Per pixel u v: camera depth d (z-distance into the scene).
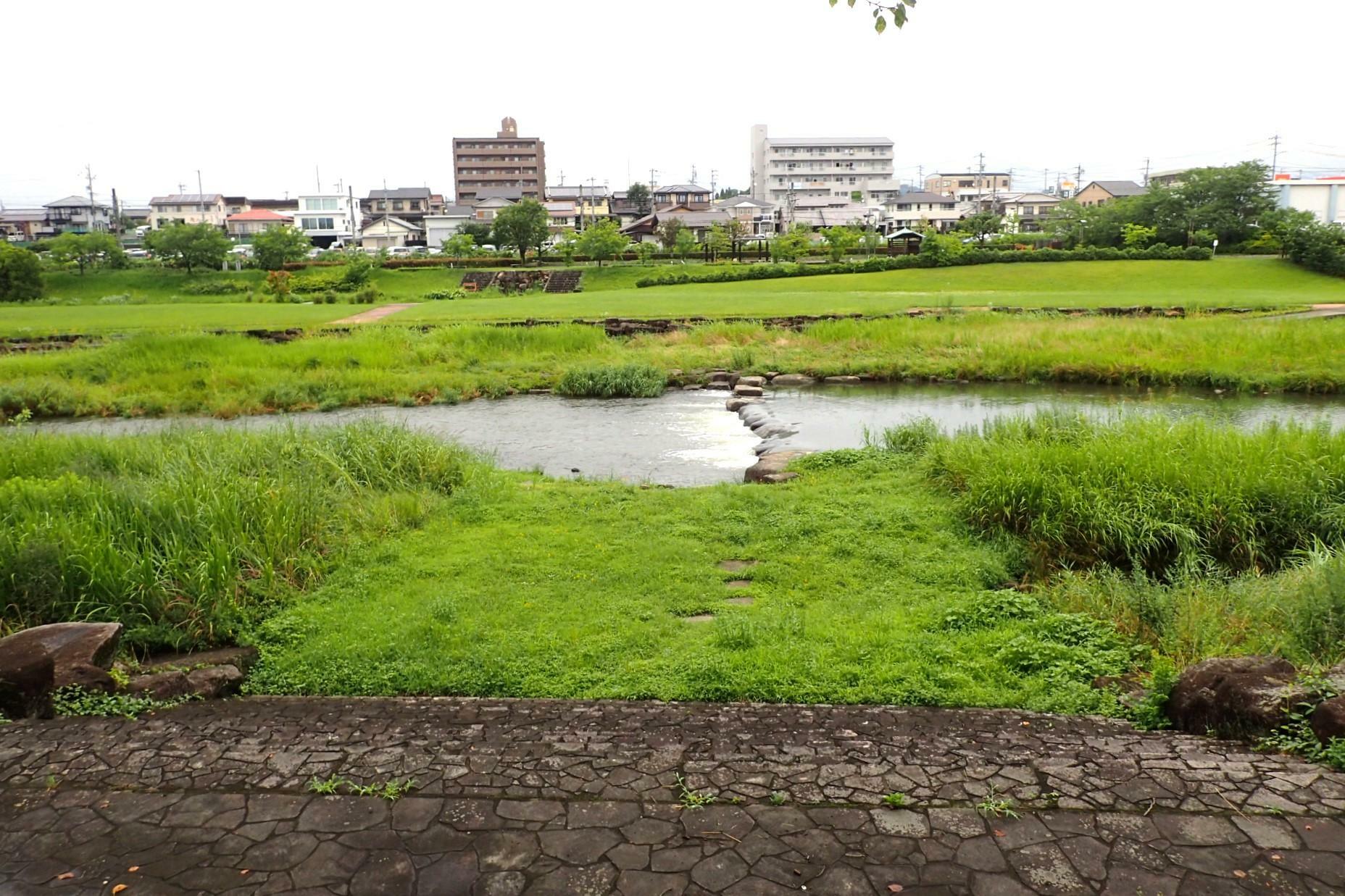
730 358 21.41
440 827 3.30
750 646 5.44
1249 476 7.80
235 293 56.31
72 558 6.13
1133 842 3.10
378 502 8.59
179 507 7.06
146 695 4.84
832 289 44.91
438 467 9.88
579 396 18.73
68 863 3.13
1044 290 43.28
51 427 16.30
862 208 94.31
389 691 5.11
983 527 7.86
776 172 99.56
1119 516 7.30
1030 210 96.75
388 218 91.00
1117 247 62.47
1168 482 7.82
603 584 6.65
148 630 5.73
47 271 59.44
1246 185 60.03
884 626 5.69
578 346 23.05
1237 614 5.58
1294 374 17.97
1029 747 3.88
